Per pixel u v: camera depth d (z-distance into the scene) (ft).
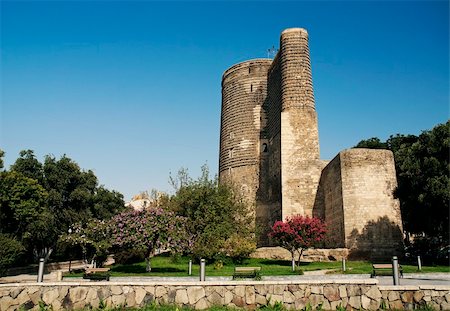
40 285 34.47
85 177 120.67
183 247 65.16
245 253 84.43
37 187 96.17
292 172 108.06
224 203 93.71
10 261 60.64
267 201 129.18
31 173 110.22
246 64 146.92
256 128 139.03
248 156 137.28
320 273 59.72
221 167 148.05
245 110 142.72
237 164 139.33
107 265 96.94
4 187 87.66
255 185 133.08
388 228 85.76
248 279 40.50
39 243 109.19
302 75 113.91
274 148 124.06
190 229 85.71
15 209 87.92
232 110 146.92
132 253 93.20
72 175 114.62
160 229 63.72
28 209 89.35
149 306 33.14
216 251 81.76
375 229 85.61
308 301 34.09
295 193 106.63
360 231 85.66
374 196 87.56
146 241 63.16
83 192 114.21
